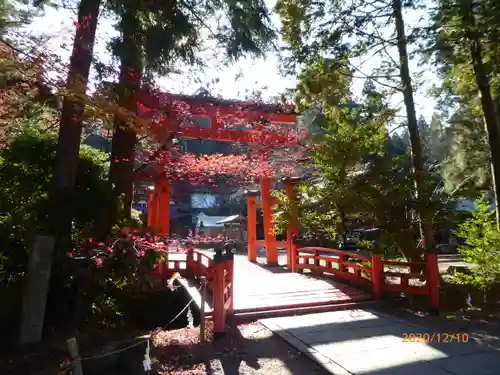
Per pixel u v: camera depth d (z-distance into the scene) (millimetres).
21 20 6070
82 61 6184
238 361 5316
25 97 6277
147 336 6254
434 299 7531
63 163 6527
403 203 9109
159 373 4898
